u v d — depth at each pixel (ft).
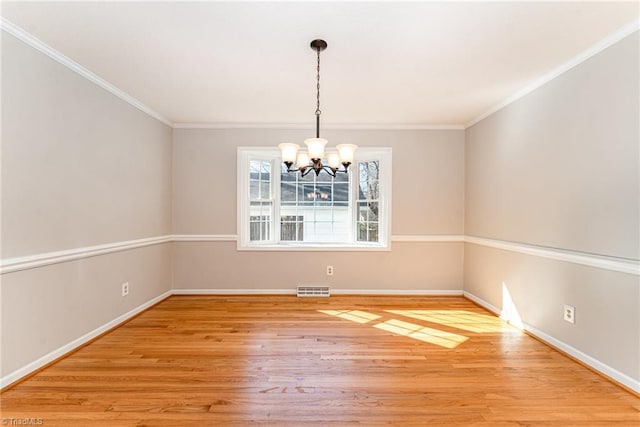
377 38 7.26
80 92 8.81
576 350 8.20
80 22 6.66
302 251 14.55
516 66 8.70
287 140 14.46
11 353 6.91
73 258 8.61
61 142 8.21
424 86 10.06
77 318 8.79
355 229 15.44
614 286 7.20
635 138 6.79
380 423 5.83
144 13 6.33
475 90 10.43
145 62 8.46
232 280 14.51
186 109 12.41
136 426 5.69
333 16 6.43
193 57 8.20
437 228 14.53
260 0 5.91
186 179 14.34
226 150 14.40
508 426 5.77
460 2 6.00
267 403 6.38
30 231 7.36
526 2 6.00
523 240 10.39
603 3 6.02
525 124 10.28
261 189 15.17
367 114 12.95
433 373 7.57
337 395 6.67
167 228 13.92
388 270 14.55
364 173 15.35
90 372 7.52
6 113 6.79
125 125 10.87
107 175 9.98
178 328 10.39
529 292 10.03
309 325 10.68
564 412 6.15
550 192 9.20
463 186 14.51
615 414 6.09
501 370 7.72
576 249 8.26
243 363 8.01
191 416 5.97
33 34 7.13
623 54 7.00
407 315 11.73
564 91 8.66
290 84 9.89
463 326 10.64
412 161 14.48
